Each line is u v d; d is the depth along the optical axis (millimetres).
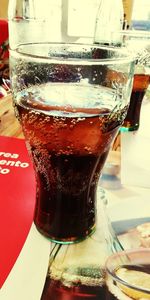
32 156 152
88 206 157
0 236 158
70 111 140
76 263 144
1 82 491
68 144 140
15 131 276
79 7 704
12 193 193
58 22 707
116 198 194
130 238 162
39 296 127
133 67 157
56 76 161
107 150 155
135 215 180
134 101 270
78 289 130
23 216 174
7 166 221
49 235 157
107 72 156
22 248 152
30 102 146
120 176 216
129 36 318
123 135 276
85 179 148
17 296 127
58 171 144
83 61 148
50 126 138
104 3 462
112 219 175
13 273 138
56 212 152
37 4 646
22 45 162
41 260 146
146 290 129
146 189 206
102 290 130
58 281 134
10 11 571
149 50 304
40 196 158
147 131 286
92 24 716
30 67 151
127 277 136
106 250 153
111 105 150
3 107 341
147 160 239
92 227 163
